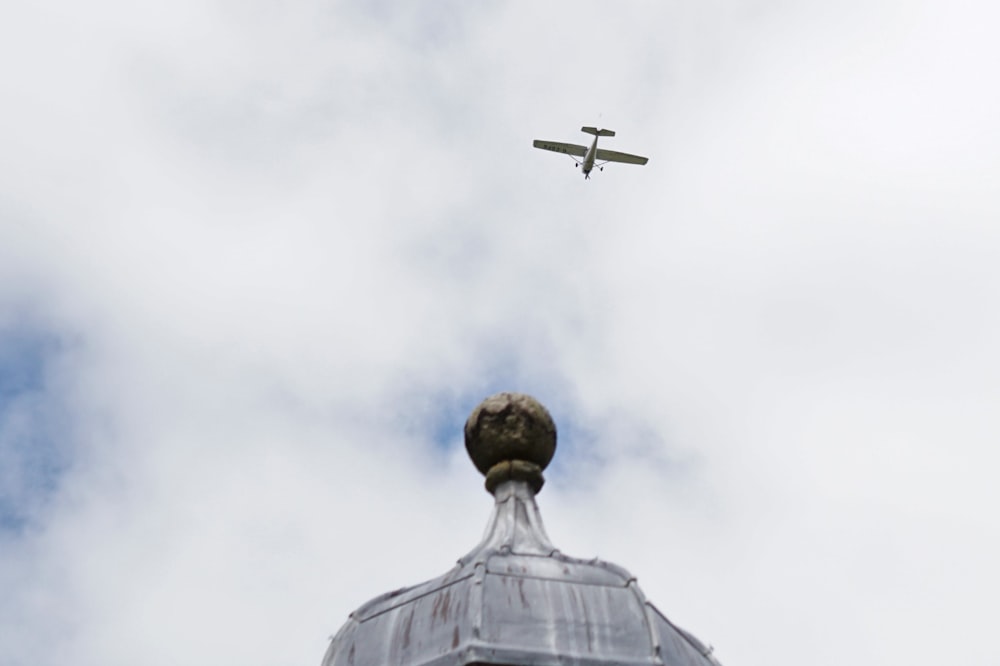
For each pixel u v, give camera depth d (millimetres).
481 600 13062
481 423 15602
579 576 13531
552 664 12570
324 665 13773
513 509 14812
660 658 12789
